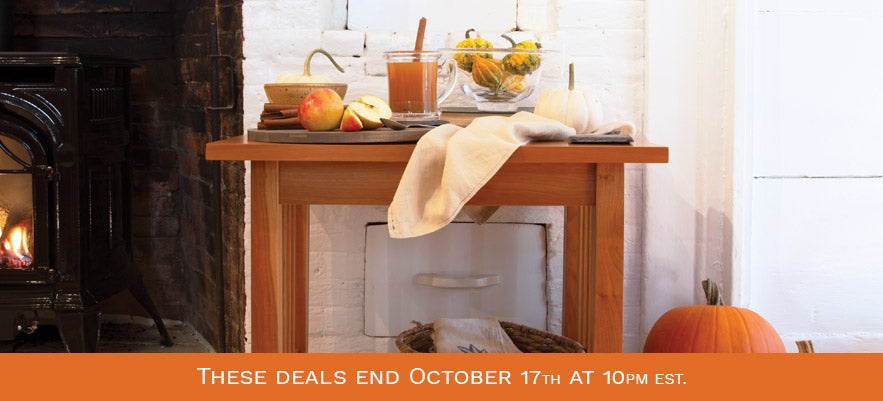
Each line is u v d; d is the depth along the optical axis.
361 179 1.69
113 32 3.01
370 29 2.57
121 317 3.09
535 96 2.34
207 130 2.64
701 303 2.38
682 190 2.36
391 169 1.68
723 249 2.35
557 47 2.34
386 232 2.42
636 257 2.40
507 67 2.08
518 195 1.67
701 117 2.34
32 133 2.32
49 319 2.82
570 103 1.91
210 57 2.51
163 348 2.82
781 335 2.41
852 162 2.38
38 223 2.34
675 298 2.38
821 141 2.37
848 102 2.37
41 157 2.32
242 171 2.39
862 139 2.38
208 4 2.55
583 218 2.06
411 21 2.58
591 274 1.95
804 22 2.33
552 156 1.60
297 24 2.33
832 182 2.38
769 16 2.32
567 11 2.34
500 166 1.57
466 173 1.57
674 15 2.31
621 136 1.66
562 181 1.67
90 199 2.42
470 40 2.12
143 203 3.08
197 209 2.85
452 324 2.07
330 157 1.62
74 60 2.29
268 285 1.71
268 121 1.79
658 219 2.36
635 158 1.60
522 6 2.57
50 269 2.36
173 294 3.10
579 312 2.18
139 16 3.00
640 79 2.35
